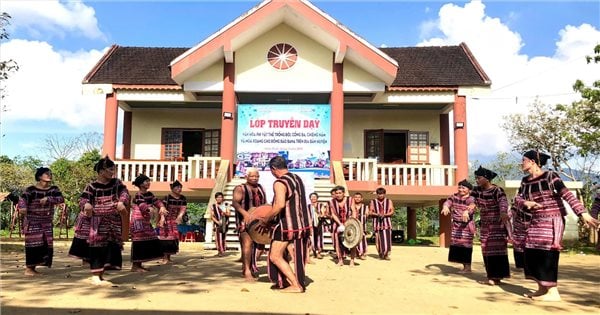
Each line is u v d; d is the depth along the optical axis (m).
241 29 14.70
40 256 7.40
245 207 7.14
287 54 15.74
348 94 16.28
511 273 8.69
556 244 5.84
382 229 10.97
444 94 16.20
